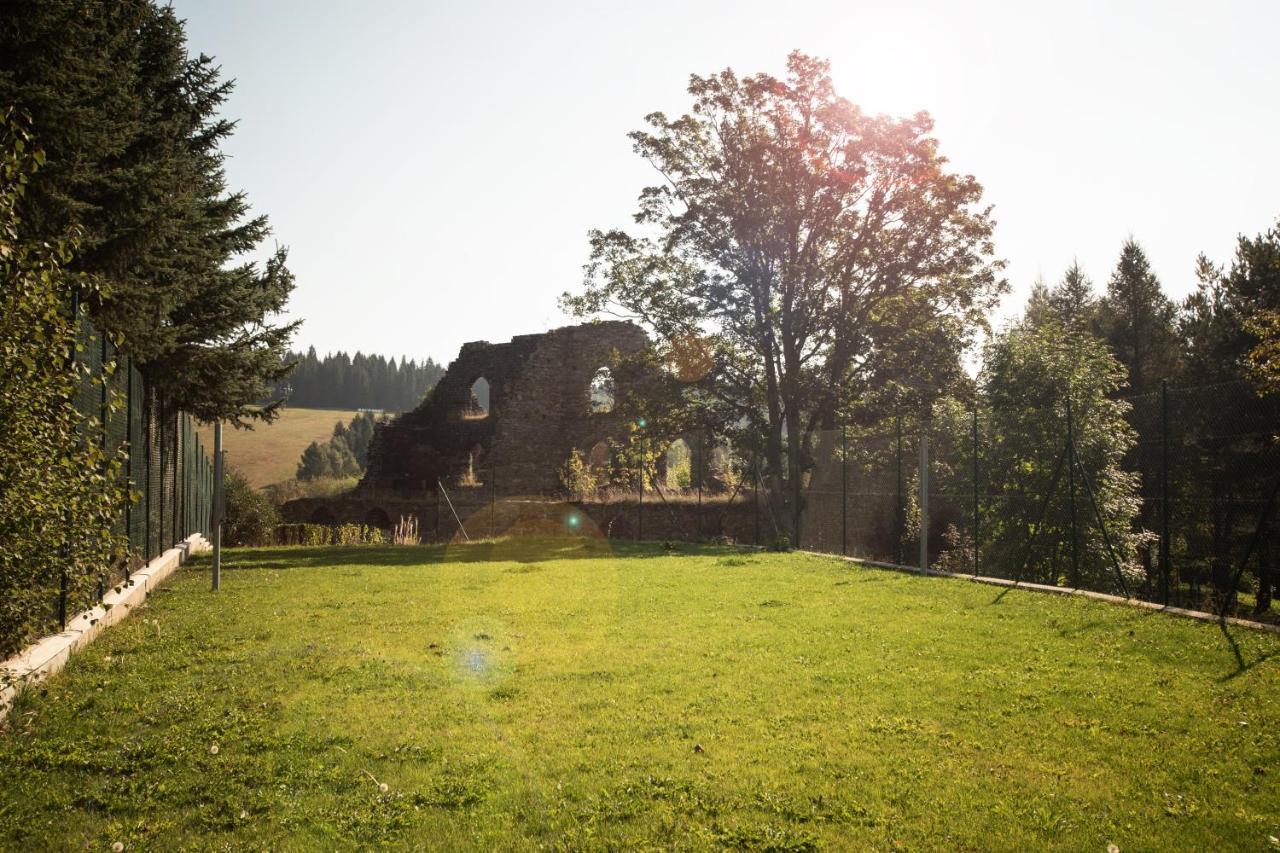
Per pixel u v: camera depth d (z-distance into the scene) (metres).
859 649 9.83
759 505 34.41
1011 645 10.00
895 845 4.73
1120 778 5.74
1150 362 40.44
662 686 8.16
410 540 33.31
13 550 6.50
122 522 13.08
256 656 9.44
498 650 9.87
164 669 8.84
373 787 5.58
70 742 6.47
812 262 30.77
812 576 17.55
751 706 7.45
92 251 14.25
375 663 9.03
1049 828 4.94
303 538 33.12
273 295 24.09
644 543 30.38
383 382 158.38
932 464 24.69
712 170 32.22
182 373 19.33
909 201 30.80
